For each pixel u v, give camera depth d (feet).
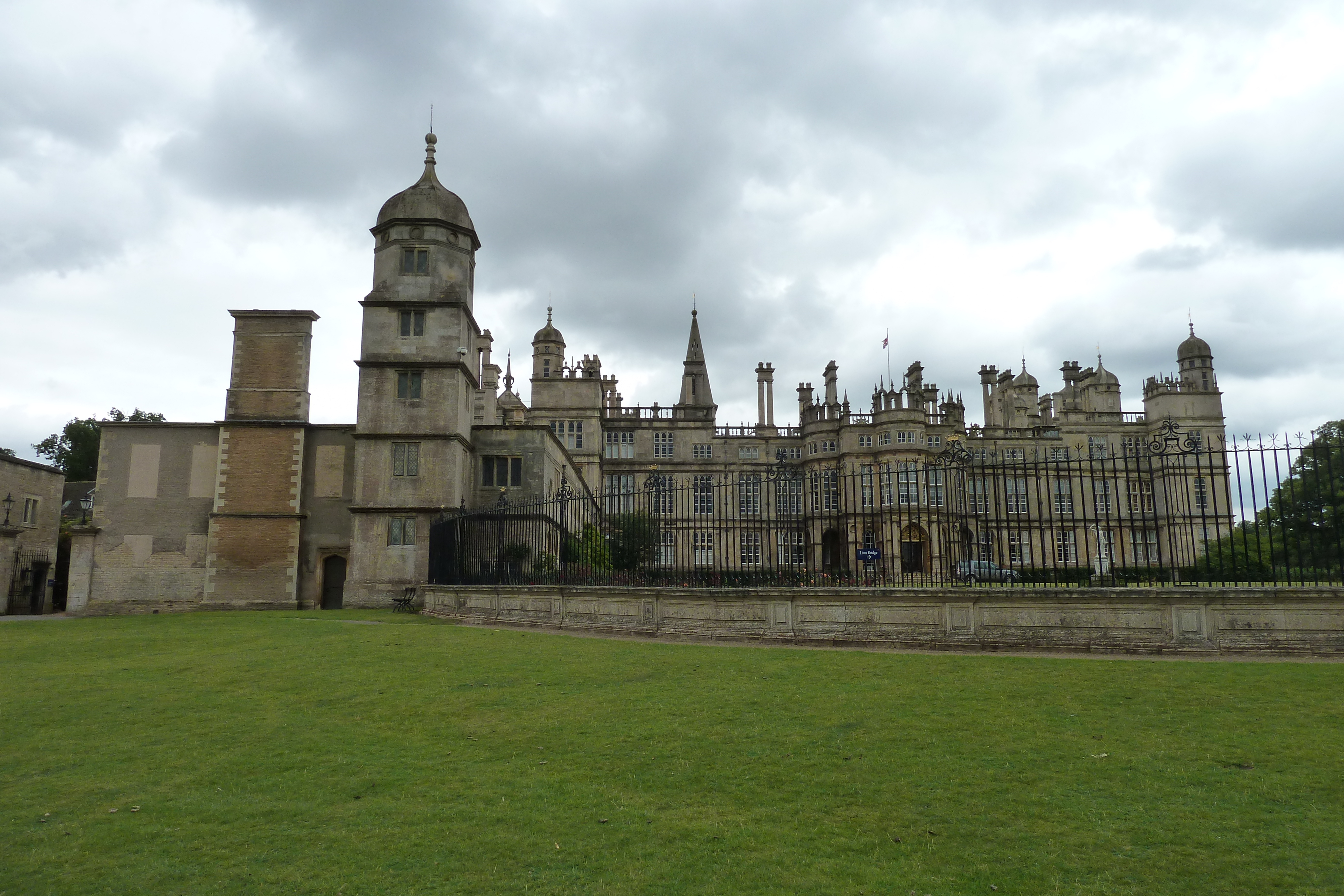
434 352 118.93
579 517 133.28
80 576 120.16
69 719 36.68
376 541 114.42
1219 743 28.07
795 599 55.93
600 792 25.13
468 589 85.56
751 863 19.86
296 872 19.97
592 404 210.79
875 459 193.26
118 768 28.89
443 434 116.78
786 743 29.53
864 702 35.50
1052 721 31.45
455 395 118.32
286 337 126.21
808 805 23.58
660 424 223.71
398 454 116.78
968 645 49.98
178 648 62.54
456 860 20.43
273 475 122.52
